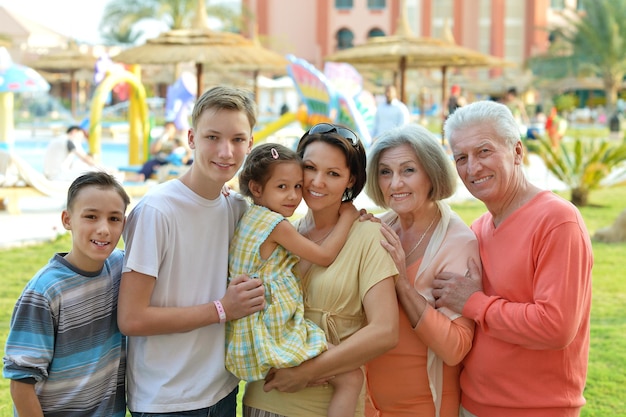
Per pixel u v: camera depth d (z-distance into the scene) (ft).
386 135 9.92
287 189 9.53
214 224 9.43
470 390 9.72
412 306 9.37
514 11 175.01
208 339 9.36
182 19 133.80
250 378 9.20
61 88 160.66
